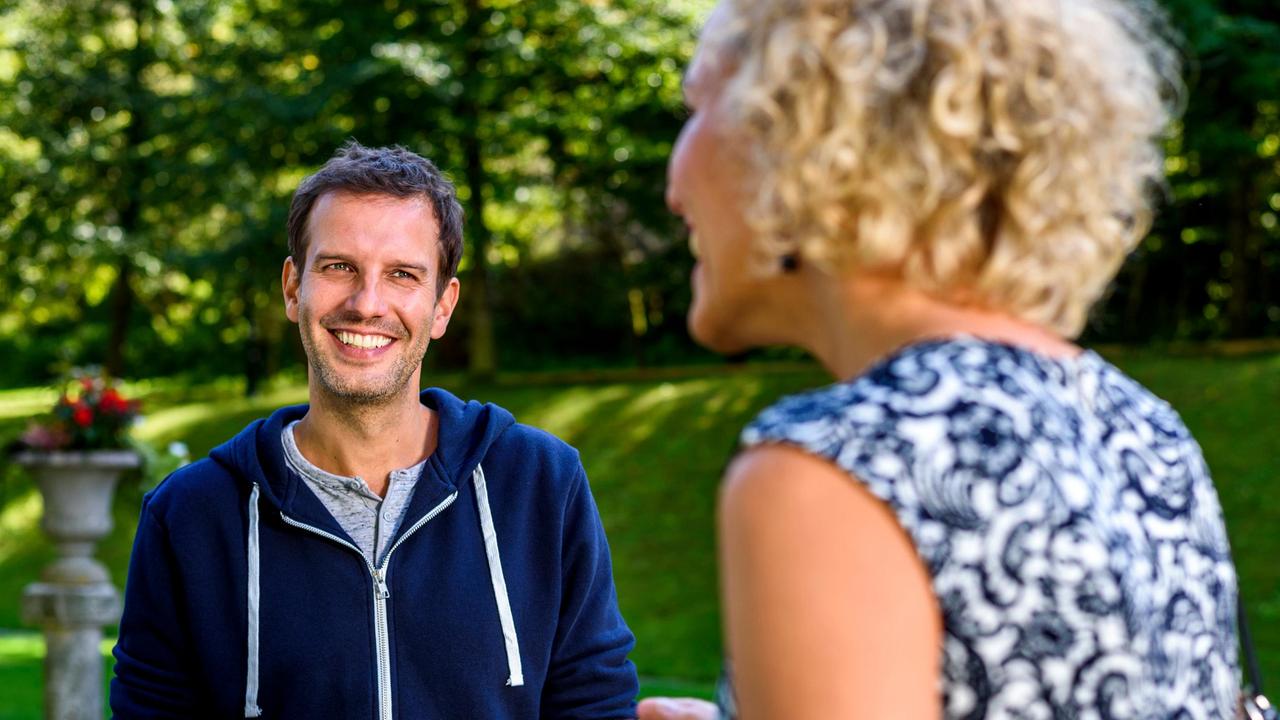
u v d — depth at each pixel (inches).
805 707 31.3
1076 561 32.6
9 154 751.7
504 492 79.7
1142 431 37.8
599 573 81.9
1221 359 541.6
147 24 773.3
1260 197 659.4
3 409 812.6
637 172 719.1
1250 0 487.5
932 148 33.8
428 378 756.0
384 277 77.1
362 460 77.9
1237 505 398.3
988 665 32.1
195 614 75.6
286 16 721.0
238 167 717.9
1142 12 40.1
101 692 228.7
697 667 345.4
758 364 701.9
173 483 79.0
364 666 74.6
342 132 689.0
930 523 32.3
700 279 40.5
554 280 853.8
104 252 733.3
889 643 31.4
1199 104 490.6
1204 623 36.2
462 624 76.1
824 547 32.0
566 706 79.8
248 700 74.4
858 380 35.1
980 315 36.3
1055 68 35.2
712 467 523.5
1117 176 36.7
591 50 656.4
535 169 756.6
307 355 77.8
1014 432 33.6
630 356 870.4
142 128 765.9
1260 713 40.0
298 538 76.0
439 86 651.5
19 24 770.8
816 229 35.0
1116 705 32.4
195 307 885.8
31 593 224.4
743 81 36.0
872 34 34.5
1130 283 659.4
